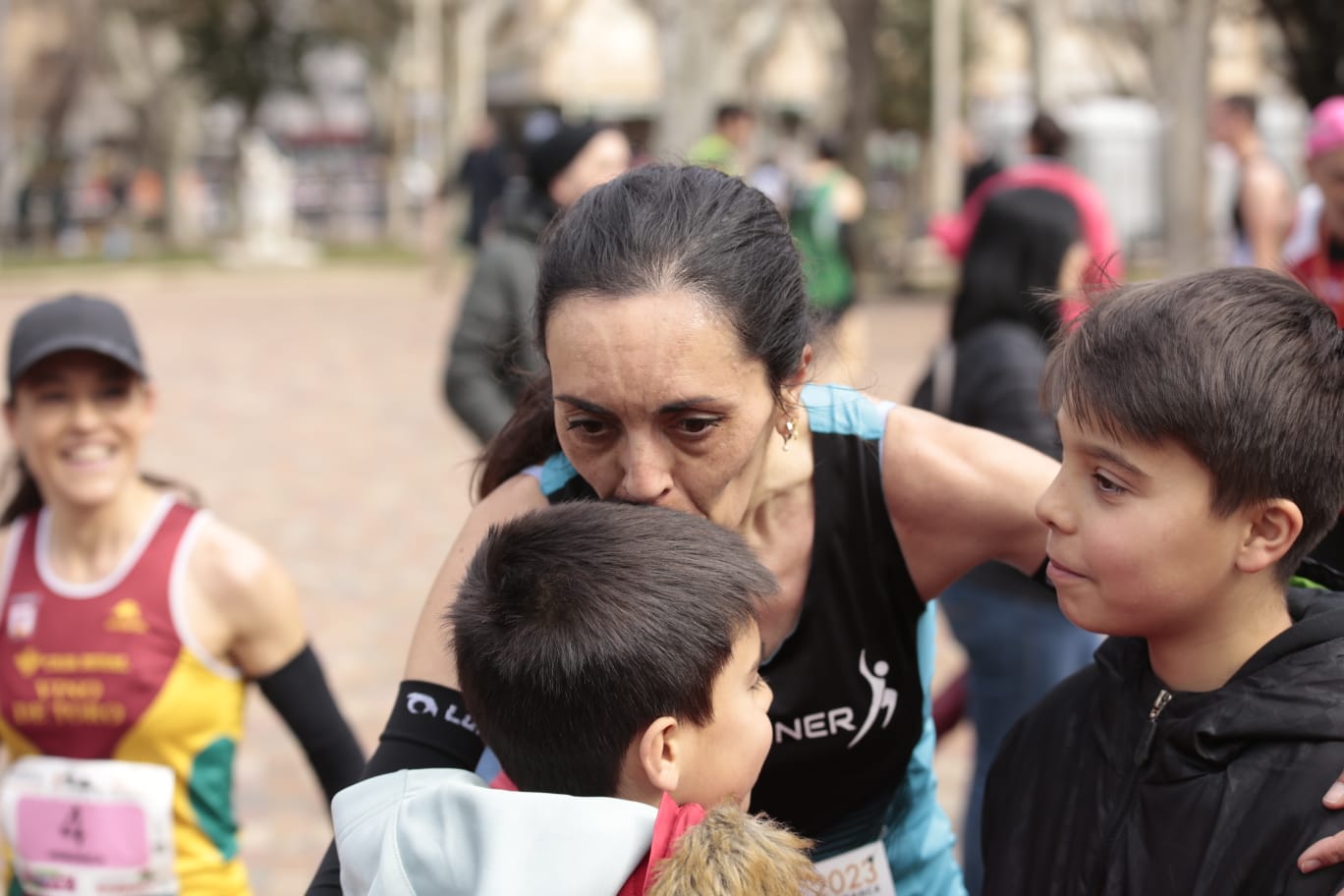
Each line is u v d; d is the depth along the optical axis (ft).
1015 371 12.55
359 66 148.25
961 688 13.08
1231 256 24.47
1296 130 85.71
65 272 86.99
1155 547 5.98
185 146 116.26
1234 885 5.85
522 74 128.36
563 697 5.85
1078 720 6.76
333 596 24.09
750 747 6.12
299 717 10.07
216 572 9.75
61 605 9.71
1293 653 6.04
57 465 9.64
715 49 60.64
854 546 7.20
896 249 80.89
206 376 47.47
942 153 79.61
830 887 7.74
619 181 6.30
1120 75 103.50
